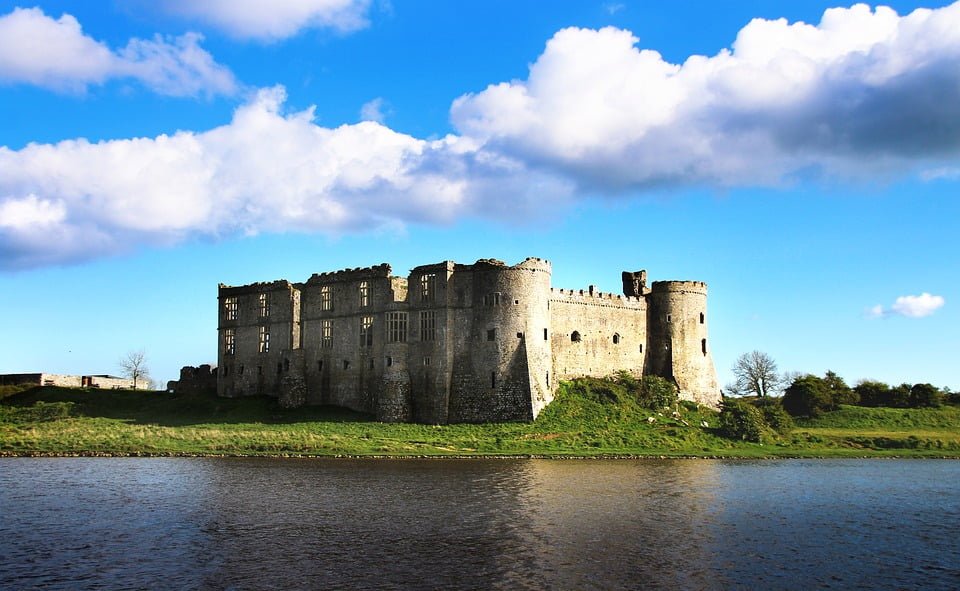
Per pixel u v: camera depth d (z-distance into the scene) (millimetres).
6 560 42750
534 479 69062
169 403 121875
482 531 49188
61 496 59781
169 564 42125
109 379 153000
